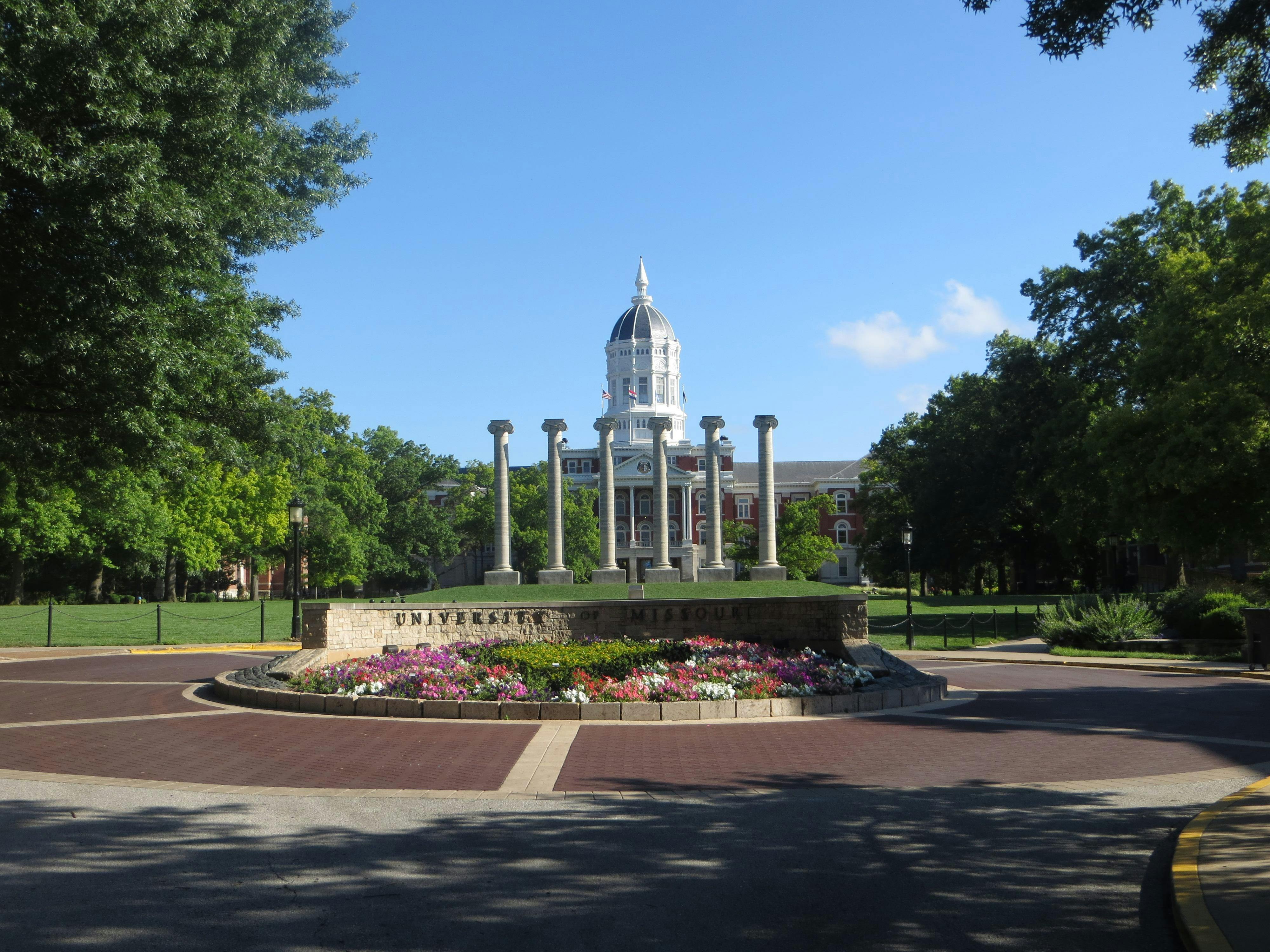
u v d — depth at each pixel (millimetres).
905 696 17812
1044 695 19891
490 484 111375
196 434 24797
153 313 19094
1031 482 55125
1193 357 34688
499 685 16531
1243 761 12359
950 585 95438
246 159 20797
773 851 8211
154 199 16969
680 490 123000
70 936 6172
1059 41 10531
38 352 17734
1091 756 12727
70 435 22922
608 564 70375
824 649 23484
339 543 76562
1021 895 7145
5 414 21750
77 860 7832
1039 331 53500
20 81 16078
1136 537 42812
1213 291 34312
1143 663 27219
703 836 8672
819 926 6477
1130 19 10266
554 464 72438
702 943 6164
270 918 6539
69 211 16344
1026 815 9523
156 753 12656
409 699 16219
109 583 77125
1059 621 34688
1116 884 7391
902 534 35812
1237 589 36469
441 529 99250
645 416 141250
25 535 55781
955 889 7254
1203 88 12445
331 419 86312
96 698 18656
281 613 50281
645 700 16094
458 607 23562
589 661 18203
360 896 6996
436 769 11656
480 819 9242
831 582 127812
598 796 10242
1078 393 49094
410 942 6137
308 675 18672
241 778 11086
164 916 6562
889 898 7043
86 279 17203
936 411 74562
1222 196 44719
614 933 6312
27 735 14086
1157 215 48125
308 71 27516
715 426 71375
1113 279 48562
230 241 25156
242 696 17781
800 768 11805
